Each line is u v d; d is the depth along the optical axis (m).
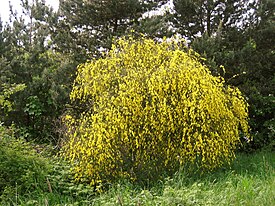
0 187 5.89
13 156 6.16
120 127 6.37
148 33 11.37
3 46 12.92
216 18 12.72
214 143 6.76
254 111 11.63
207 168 6.94
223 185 5.84
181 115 6.52
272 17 12.45
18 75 12.81
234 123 7.30
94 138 6.31
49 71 12.94
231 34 12.31
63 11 12.38
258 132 11.79
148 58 7.09
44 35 13.42
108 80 6.90
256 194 5.26
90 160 6.54
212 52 11.34
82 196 6.04
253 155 10.58
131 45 7.31
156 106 6.53
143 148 6.57
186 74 6.55
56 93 11.59
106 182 6.59
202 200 4.86
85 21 12.20
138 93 6.48
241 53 11.57
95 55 11.90
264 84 12.07
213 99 6.64
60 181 6.19
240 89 11.70
